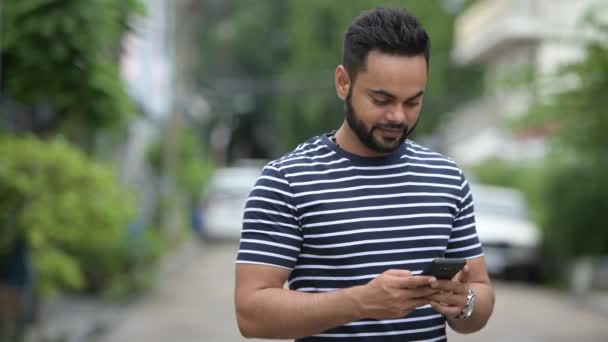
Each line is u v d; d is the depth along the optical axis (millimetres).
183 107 28906
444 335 3668
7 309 9000
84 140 15617
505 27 30578
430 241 3543
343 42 3555
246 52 51750
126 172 23375
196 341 11391
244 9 51656
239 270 3506
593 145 13266
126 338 11539
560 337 12227
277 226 3500
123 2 8875
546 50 25734
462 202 3699
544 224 18672
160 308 14172
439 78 41500
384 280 3211
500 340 11797
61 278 9391
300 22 44656
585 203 17359
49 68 8359
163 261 20672
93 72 8484
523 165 24047
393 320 3533
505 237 18969
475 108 38000
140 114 21125
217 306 14602
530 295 16922
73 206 8641
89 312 13297
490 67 36281
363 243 3484
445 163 3705
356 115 3463
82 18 8141
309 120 44500
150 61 22594
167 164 25500
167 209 24562
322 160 3574
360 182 3541
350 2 43688
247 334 3463
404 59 3381
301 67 44562
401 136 3469
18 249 8953
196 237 28859
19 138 9445
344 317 3273
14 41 8109
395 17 3422
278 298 3371
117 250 14609
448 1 47219
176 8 26125
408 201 3555
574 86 12234
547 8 28891
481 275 3756
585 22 11961
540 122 13031
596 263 17703
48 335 10859
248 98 54438
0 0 8000
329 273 3502
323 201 3502
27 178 8469
